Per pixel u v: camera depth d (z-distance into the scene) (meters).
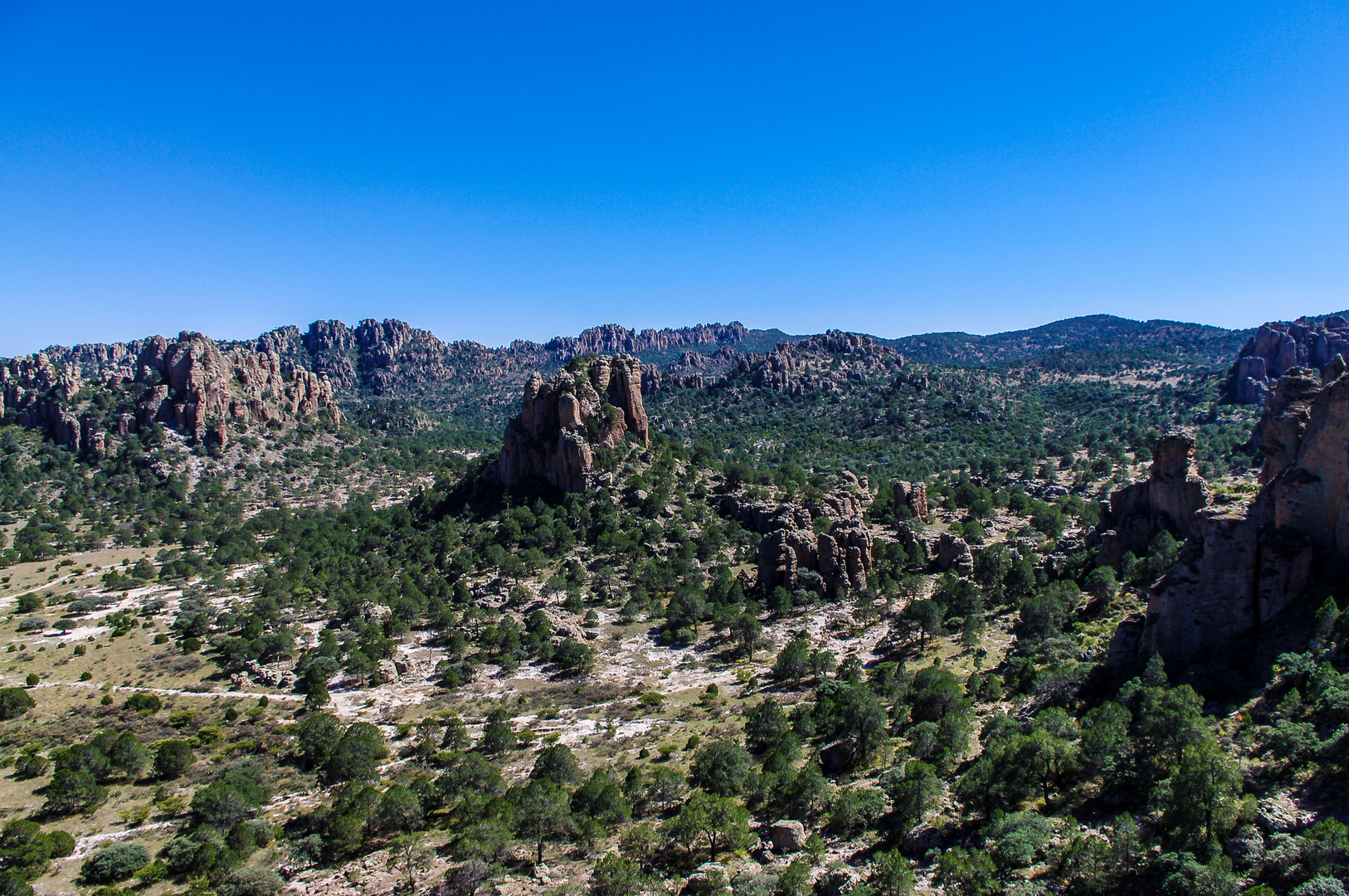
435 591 152.50
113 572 182.00
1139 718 56.12
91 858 66.50
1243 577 64.06
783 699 94.00
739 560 160.88
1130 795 49.03
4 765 88.31
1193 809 41.56
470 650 123.69
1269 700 54.84
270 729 96.88
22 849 65.88
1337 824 36.91
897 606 127.31
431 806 72.38
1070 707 68.38
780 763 68.31
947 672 84.44
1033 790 53.28
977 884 42.19
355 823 65.88
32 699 106.62
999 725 63.25
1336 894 33.00
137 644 134.62
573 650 114.00
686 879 53.59
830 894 46.84
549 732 90.75
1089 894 40.62
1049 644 87.19
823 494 188.38
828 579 134.38
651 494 178.75
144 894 62.06
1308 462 64.88
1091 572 107.25
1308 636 58.69
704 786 67.25
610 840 61.03
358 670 112.19
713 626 124.81
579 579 151.25
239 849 65.94
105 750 87.06
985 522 185.00
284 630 132.75
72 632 143.38
